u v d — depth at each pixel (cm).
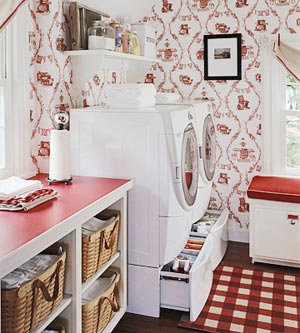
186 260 299
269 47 385
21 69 274
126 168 280
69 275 207
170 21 411
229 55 397
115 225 254
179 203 281
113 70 367
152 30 394
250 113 398
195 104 344
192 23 405
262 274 340
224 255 380
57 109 289
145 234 279
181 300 277
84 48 299
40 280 176
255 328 264
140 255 282
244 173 407
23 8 270
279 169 402
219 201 416
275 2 380
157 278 280
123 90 295
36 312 176
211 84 407
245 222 412
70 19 291
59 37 284
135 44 361
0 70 264
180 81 416
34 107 290
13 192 219
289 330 262
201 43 405
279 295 305
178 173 273
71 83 304
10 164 274
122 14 373
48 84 285
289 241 350
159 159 271
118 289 267
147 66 394
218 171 415
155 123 270
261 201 352
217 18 397
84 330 220
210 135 376
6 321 164
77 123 288
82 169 291
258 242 358
